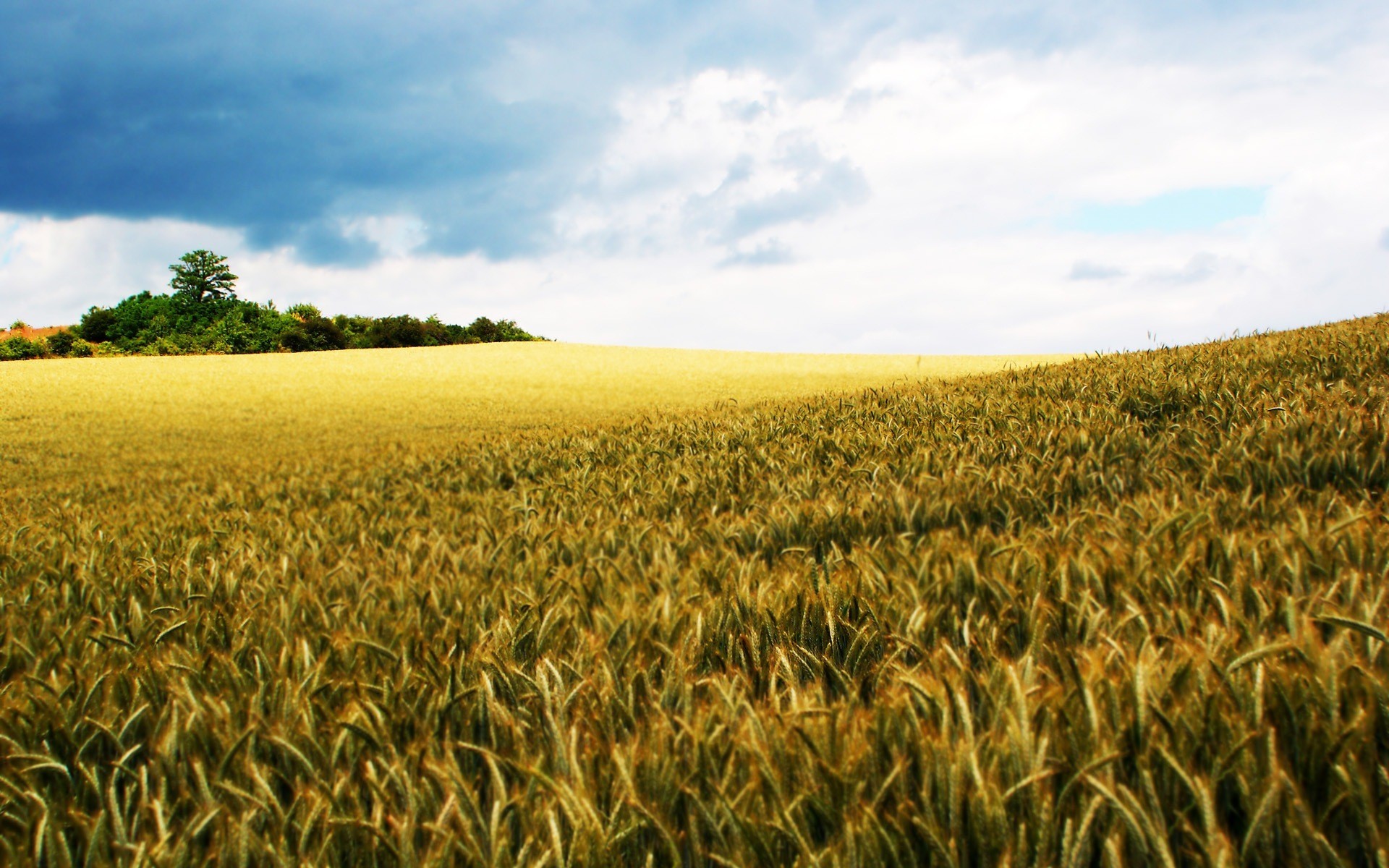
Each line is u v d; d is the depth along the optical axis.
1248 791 1.18
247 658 2.41
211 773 1.69
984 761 1.31
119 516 7.73
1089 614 1.94
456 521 5.49
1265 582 2.07
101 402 27.16
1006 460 5.29
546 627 2.31
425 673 2.08
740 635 2.15
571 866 1.17
